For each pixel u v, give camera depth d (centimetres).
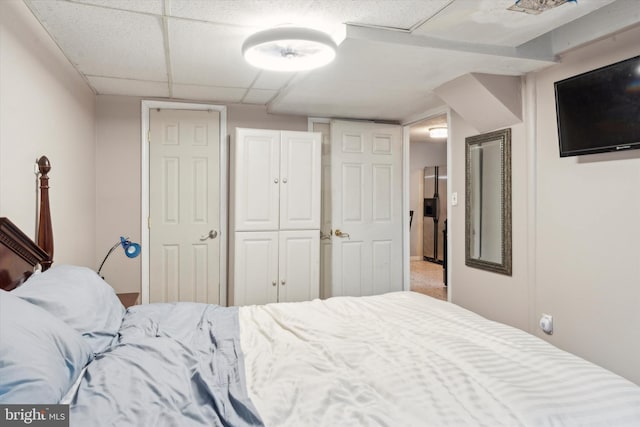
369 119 419
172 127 362
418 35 219
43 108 212
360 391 122
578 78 219
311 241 363
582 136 221
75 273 173
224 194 375
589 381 125
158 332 170
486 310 310
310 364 143
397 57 237
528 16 197
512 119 279
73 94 274
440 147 806
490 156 304
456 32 217
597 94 210
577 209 237
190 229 367
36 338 109
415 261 781
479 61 245
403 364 140
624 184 211
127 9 192
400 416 109
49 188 208
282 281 355
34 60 199
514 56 238
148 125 356
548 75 258
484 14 196
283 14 196
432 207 762
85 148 308
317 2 184
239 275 343
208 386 123
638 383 204
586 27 227
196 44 235
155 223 359
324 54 218
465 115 307
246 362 150
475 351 150
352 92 315
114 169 349
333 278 397
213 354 156
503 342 159
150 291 358
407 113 390
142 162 355
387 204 417
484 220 311
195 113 368
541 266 262
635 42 206
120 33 219
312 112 385
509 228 286
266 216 350
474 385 123
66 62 257
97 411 102
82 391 111
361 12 194
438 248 750
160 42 232
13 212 174
